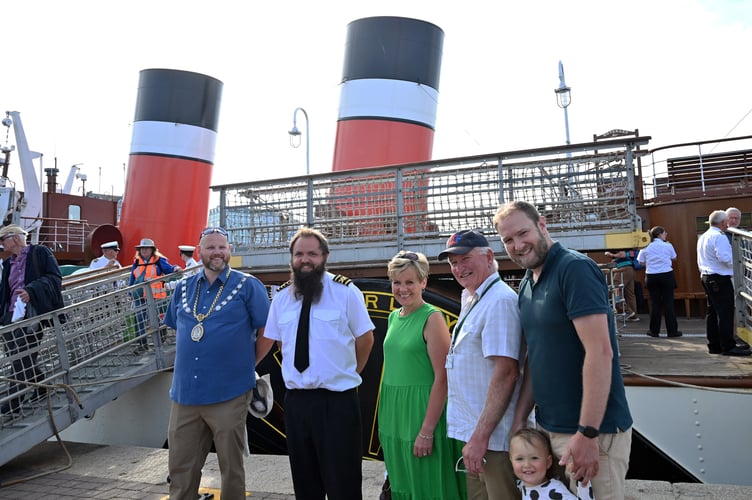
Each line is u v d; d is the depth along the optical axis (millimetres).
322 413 3236
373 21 10359
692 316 10695
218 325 3643
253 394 4117
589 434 2197
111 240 13742
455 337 2932
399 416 3191
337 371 3252
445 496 3068
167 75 13672
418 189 7617
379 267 7609
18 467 5332
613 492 2336
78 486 4797
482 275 2900
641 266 9930
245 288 3785
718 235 6023
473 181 7352
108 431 7281
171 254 13719
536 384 2523
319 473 3338
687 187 12203
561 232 6828
